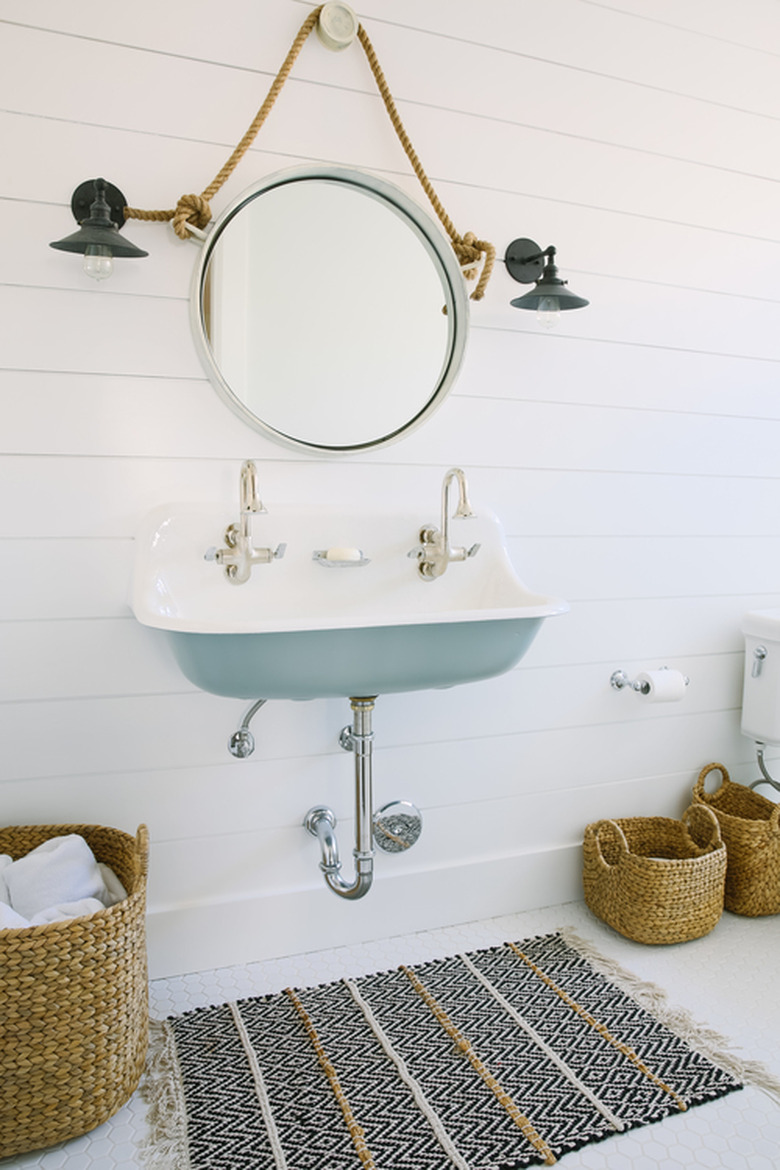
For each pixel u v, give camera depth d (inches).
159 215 59.4
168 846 66.1
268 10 61.7
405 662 53.7
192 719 65.7
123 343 60.9
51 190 57.9
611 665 80.2
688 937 72.0
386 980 66.5
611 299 75.7
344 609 66.7
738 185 79.7
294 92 63.3
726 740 87.0
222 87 61.2
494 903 77.1
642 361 77.9
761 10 78.2
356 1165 47.9
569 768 79.5
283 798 69.0
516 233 71.5
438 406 69.2
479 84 68.7
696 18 75.7
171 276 61.5
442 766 74.2
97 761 63.7
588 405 76.2
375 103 65.7
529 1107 52.5
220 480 64.6
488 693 75.2
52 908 53.2
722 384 81.8
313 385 65.6
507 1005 63.3
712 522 83.3
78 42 57.4
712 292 80.0
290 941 69.8
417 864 74.1
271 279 63.8
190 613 61.8
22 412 59.1
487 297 71.1
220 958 67.9
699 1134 50.5
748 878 76.8
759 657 81.7
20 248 57.7
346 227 65.7
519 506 74.5
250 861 68.5
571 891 80.4
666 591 81.9
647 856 83.0
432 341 69.2
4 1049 46.5
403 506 69.6
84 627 62.2
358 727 61.5
